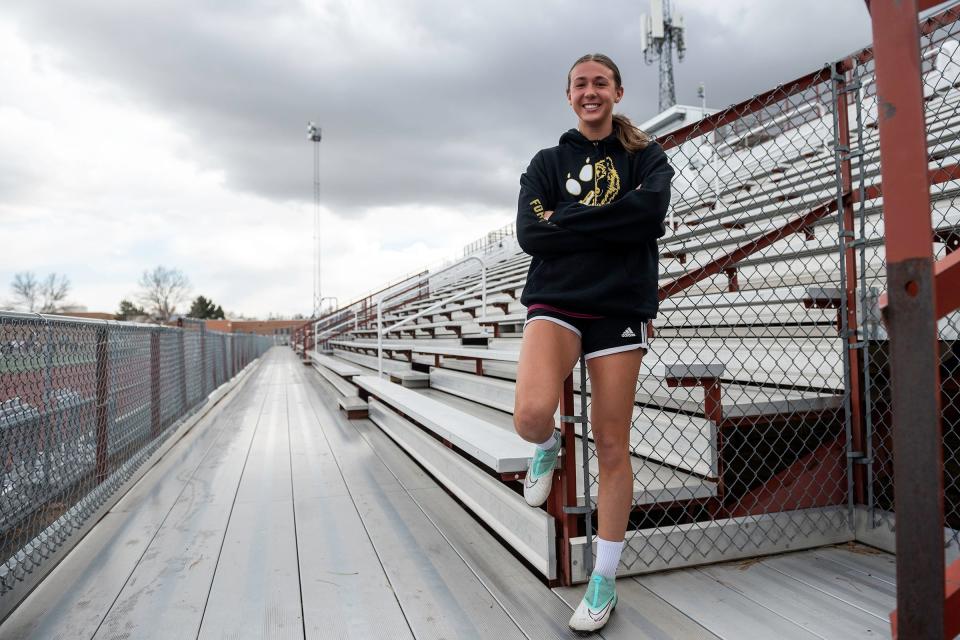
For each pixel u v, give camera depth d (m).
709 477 1.92
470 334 6.49
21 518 1.80
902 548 0.61
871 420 2.07
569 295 1.40
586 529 1.76
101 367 2.74
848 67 2.04
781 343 2.65
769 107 2.13
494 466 1.83
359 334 13.26
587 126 1.59
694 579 1.77
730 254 2.20
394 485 3.05
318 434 4.66
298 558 2.03
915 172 0.60
